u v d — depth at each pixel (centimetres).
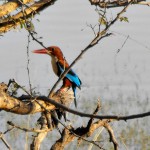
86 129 920
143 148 1745
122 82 2484
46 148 1659
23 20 880
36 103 771
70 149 1614
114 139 948
